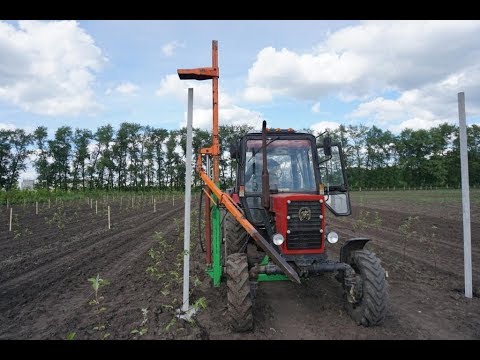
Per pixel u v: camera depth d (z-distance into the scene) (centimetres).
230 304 432
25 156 7294
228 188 747
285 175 598
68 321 477
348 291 469
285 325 462
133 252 931
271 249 424
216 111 607
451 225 1288
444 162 7900
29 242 1071
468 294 563
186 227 502
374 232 1202
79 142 7750
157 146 8044
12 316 500
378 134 8262
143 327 454
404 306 525
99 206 2583
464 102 573
